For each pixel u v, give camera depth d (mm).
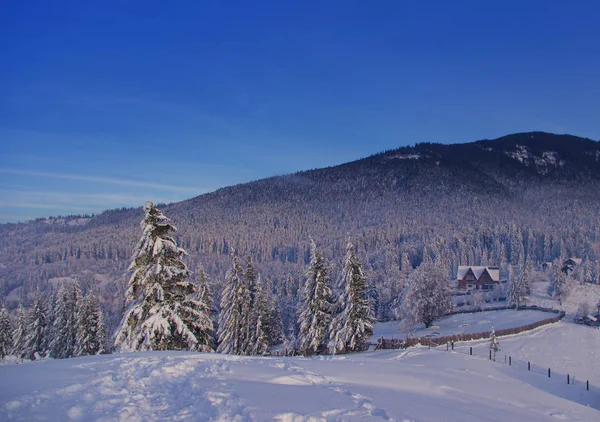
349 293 36594
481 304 81812
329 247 177250
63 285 49625
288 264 177875
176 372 12008
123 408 8438
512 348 41000
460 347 40938
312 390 11258
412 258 142875
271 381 12062
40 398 8734
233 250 40781
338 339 35781
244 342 39719
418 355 31109
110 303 129000
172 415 8289
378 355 32406
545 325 53625
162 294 21281
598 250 140625
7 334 51469
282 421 8266
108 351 49906
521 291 78750
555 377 30891
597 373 33500
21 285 188375
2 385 9805
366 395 11797
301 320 39562
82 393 9297
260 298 41969
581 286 97375
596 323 59188
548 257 138875
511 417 12680
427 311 56969
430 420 10141
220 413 8406
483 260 130750
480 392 16875
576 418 15273
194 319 23250
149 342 20531
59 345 47312
